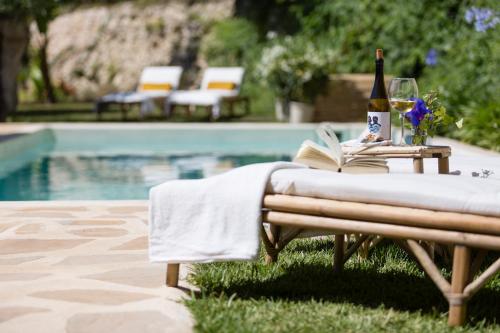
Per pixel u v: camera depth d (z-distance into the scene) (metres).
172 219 3.40
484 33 10.95
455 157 4.96
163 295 3.40
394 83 4.05
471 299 3.38
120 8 21.58
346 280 3.68
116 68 20.81
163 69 16.02
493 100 9.70
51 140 12.25
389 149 3.86
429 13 14.26
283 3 19.41
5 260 4.08
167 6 21.11
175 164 9.83
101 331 2.89
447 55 13.48
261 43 18.84
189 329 2.92
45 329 2.92
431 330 2.90
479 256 3.09
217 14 20.53
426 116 4.16
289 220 3.21
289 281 3.57
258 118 15.09
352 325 2.93
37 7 14.20
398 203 3.05
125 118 14.68
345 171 3.75
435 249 4.09
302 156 3.79
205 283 3.54
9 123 13.18
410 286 3.53
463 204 2.93
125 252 4.28
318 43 16.44
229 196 3.32
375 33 15.42
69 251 4.30
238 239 3.28
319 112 14.56
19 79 21.03
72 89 21.06
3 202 5.96
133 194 7.66
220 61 19.31
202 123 13.47
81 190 7.90
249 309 3.12
